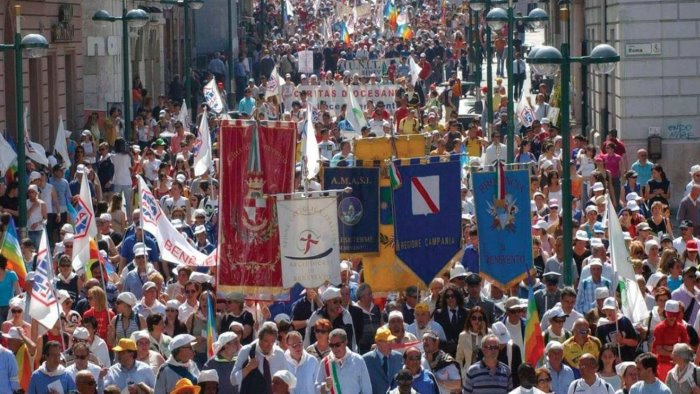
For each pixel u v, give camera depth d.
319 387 37.84
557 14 124.25
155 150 82.31
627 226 59.41
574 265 52.34
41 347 42.12
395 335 39.62
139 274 49.97
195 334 44.34
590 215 57.62
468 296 44.78
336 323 42.62
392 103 111.50
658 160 89.56
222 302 44.53
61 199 69.19
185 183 69.44
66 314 43.81
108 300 50.16
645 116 89.56
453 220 46.19
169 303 44.00
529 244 46.34
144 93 117.44
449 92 117.69
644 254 53.66
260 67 159.75
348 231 47.03
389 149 50.97
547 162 72.81
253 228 43.72
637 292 44.09
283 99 114.31
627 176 69.56
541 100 101.00
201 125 70.19
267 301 44.16
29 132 94.50
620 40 89.25
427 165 46.00
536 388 36.59
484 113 105.31
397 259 46.06
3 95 87.94
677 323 42.94
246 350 38.75
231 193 43.91
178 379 38.25
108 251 55.88
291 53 172.50
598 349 40.81
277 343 40.28
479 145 85.00
